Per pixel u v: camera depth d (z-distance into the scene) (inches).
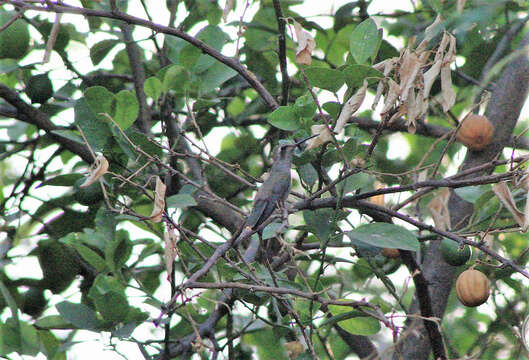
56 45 398.6
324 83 262.4
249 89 518.9
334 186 285.7
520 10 404.8
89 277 394.0
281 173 330.3
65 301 304.3
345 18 445.7
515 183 262.7
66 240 325.4
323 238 280.5
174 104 423.2
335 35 449.7
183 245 332.2
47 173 423.8
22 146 414.9
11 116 390.9
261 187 323.6
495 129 372.2
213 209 410.3
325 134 250.7
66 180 346.9
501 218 331.6
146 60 459.5
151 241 357.7
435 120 520.4
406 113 253.4
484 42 425.4
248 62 447.8
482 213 330.6
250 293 315.0
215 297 382.9
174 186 367.2
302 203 284.2
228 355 333.4
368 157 263.6
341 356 420.2
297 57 243.0
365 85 247.4
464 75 423.5
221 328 379.9
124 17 298.7
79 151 394.6
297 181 424.5
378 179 412.8
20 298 383.9
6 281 382.6
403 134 511.2
